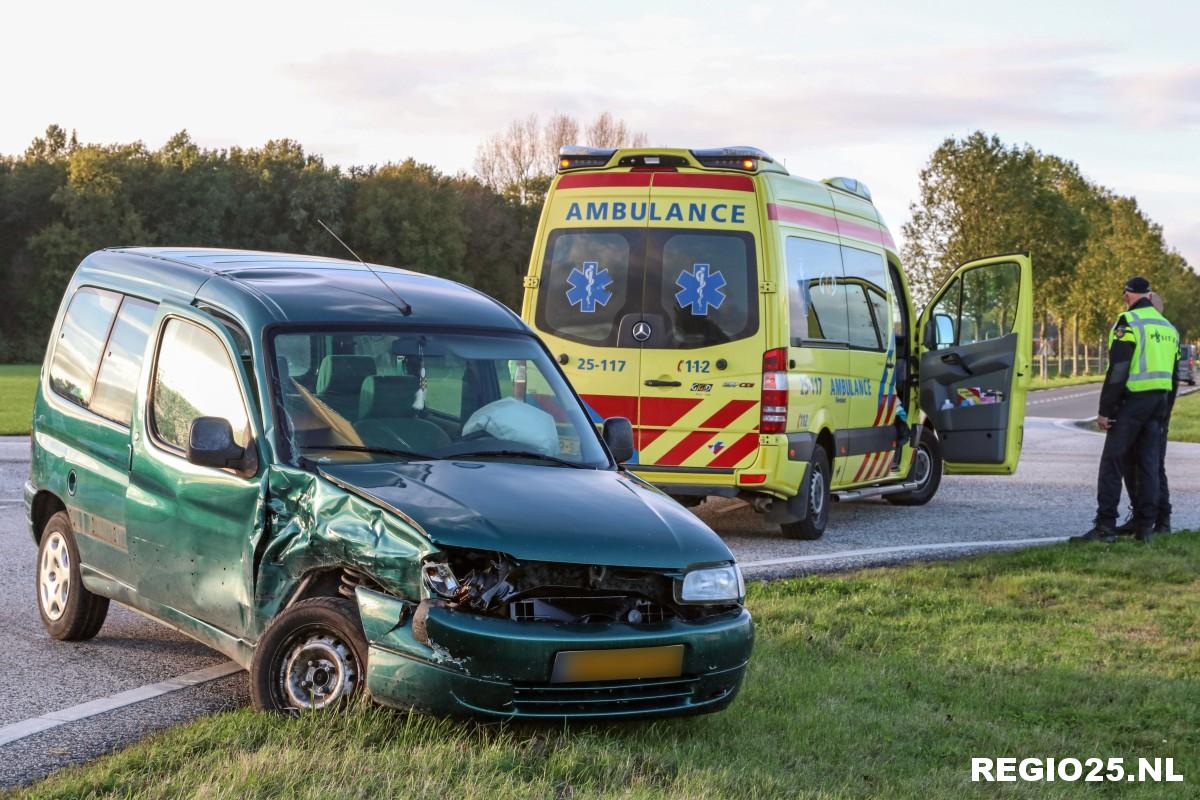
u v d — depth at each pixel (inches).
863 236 497.4
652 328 425.4
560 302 436.5
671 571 199.5
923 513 533.6
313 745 183.2
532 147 3998.5
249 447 215.9
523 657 185.5
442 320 246.2
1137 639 292.5
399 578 190.1
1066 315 2664.9
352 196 3865.7
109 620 295.0
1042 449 908.0
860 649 277.4
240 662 215.8
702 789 175.5
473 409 234.7
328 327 231.1
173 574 231.1
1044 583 354.9
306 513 203.6
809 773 190.7
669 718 205.6
